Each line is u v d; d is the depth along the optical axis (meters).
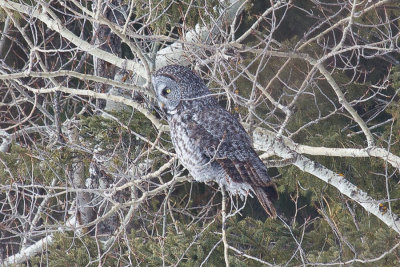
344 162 14.48
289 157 11.16
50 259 13.61
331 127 15.22
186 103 10.09
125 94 14.82
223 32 11.71
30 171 13.84
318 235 13.14
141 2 13.18
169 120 10.33
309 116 15.68
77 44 11.99
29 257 15.77
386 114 17.44
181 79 10.09
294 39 16.84
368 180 14.22
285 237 12.57
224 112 10.11
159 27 13.01
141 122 13.76
